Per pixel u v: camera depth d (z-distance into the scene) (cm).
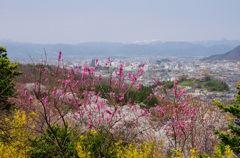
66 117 870
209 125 917
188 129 900
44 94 691
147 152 779
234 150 830
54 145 762
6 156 746
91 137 789
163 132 971
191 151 717
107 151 769
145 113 846
